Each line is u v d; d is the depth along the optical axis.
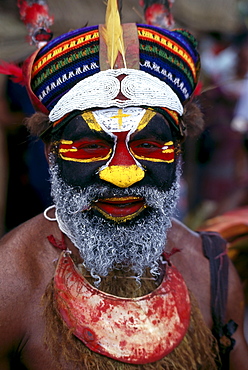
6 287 1.47
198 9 2.71
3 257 1.50
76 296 1.47
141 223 1.48
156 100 1.44
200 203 4.08
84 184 1.45
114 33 1.44
